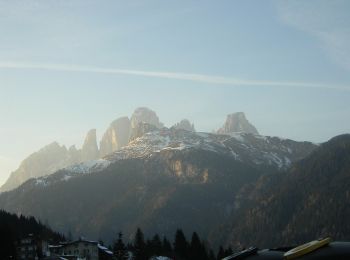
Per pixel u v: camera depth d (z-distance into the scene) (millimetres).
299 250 54469
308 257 53469
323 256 52844
